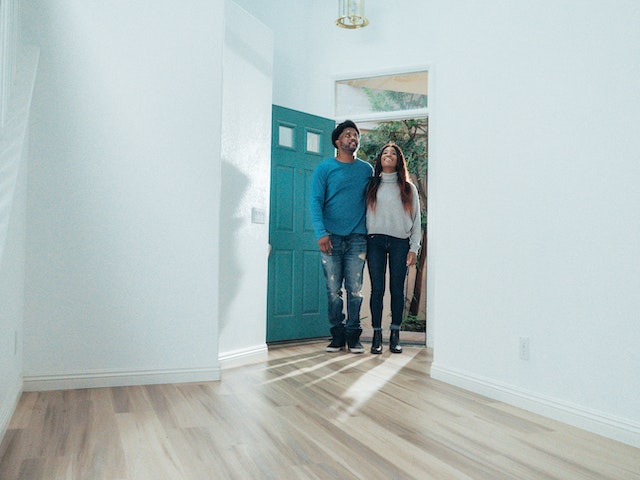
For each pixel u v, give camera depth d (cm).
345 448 192
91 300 282
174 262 298
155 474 166
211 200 307
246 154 368
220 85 311
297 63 507
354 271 410
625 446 199
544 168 246
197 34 307
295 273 468
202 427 214
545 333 243
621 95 210
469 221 294
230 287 352
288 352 411
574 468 176
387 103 504
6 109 208
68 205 279
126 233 289
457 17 307
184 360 299
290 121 469
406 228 403
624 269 207
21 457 179
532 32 256
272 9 496
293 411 240
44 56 278
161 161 297
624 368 206
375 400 263
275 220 455
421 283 582
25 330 271
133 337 289
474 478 167
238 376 316
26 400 253
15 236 230
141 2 296
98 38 287
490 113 281
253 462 177
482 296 283
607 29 217
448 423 226
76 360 279
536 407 244
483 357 281
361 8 459
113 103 289
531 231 253
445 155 314
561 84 238
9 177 172
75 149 281
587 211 224
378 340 409
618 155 211
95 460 177
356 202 406
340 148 410
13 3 229
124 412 235
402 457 184
